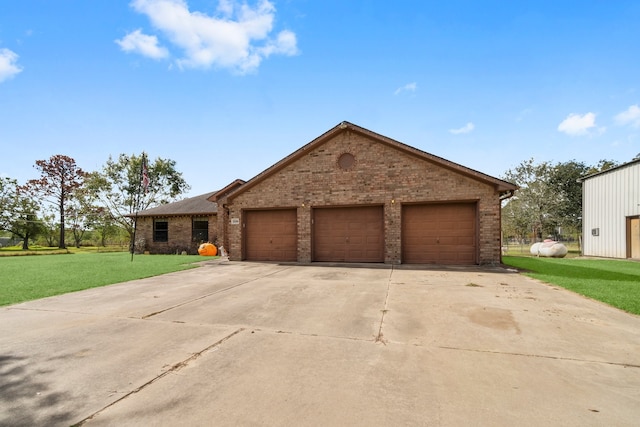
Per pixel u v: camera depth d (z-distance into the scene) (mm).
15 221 31141
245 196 13781
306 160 13047
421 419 2412
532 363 3381
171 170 37156
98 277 9281
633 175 14602
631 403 2627
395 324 4734
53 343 4062
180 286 7895
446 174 11547
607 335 4188
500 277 8805
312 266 11453
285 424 2363
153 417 2471
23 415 2508
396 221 11961
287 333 4395
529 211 25797
